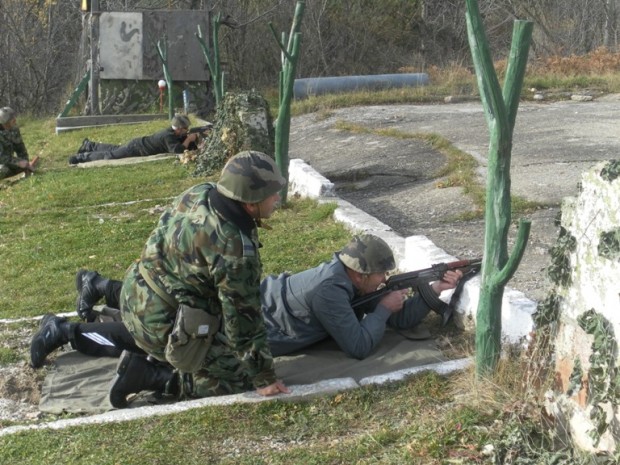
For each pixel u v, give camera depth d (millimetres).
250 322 4004
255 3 25859
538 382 3631
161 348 4207
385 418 3963
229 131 10336
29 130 19531
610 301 3139
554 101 16328
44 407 4465
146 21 18953
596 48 23234
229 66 25328
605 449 3207
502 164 3832
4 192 10938
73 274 6938
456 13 28750
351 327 4523
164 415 4094
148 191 10148
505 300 4523
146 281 4148
